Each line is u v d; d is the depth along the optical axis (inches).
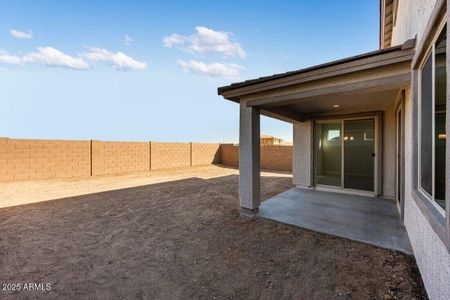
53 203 251.0
